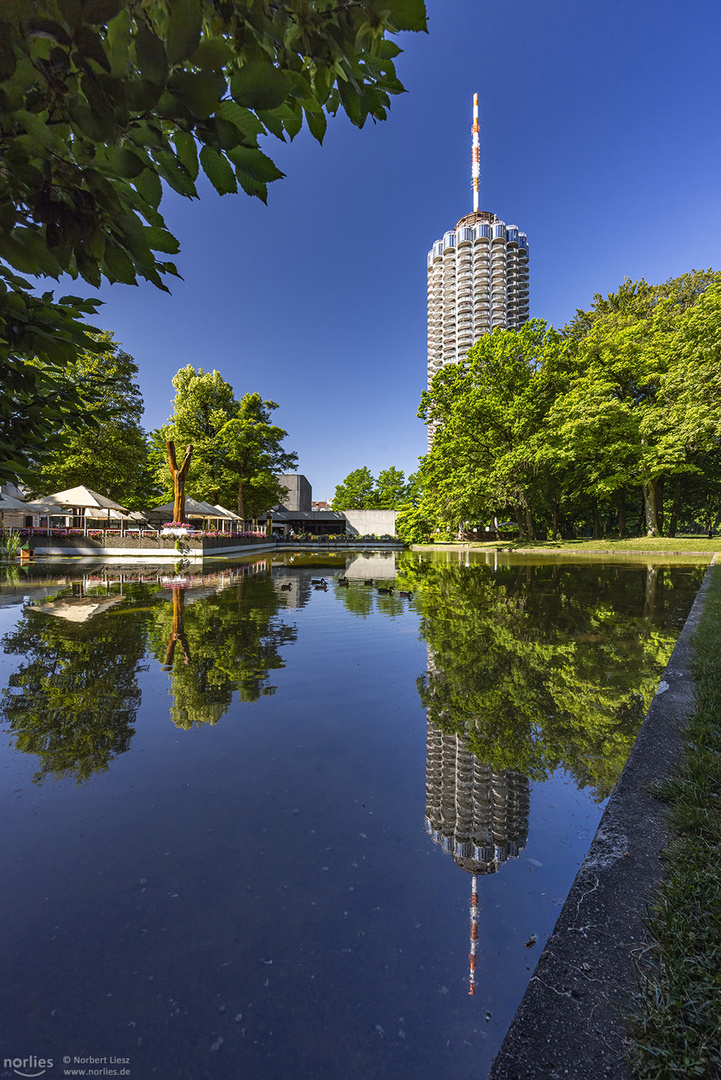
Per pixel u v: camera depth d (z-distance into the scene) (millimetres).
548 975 1292
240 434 35719
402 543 48812
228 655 5336
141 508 37656
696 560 17953
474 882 1863
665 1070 1025
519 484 30203
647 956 1336
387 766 2838
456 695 4066
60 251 1149
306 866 1940
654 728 2811
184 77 795
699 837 1789
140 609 8422
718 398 21375
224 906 1717
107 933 1590
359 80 1077
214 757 2939
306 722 3498
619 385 28438
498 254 95125
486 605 8734
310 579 13742
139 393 28641
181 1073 1156
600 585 11281
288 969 1454
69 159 993
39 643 5855
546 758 2959
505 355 31938
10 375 1810
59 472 26266
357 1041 1240
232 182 1046
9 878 1854
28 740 3170
